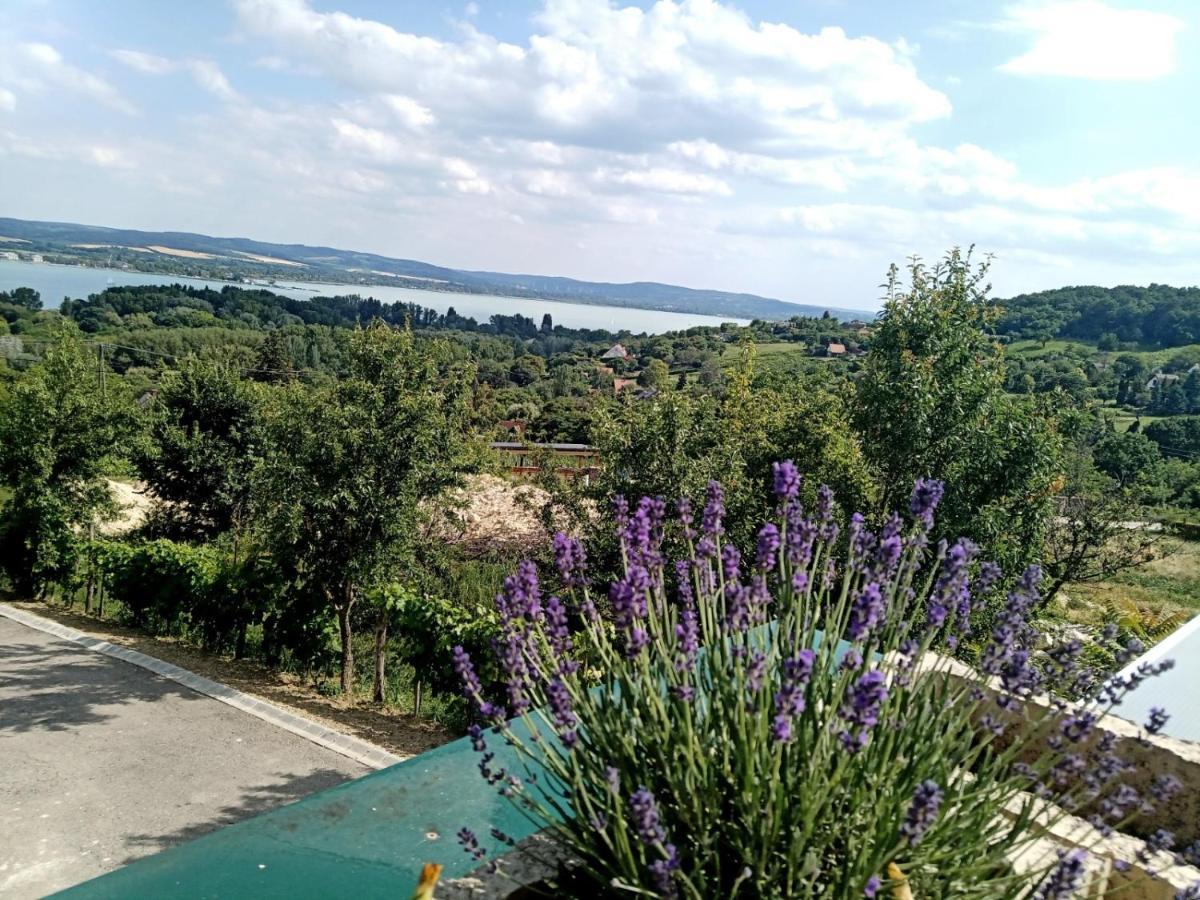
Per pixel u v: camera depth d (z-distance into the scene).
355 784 2.88
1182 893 1.99
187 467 20.06
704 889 1.78
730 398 14.54
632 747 2.10
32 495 18.95
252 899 2.17
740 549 9.98
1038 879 2.18
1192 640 5.45
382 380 11.91
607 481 10.47
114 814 8.59
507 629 2.39
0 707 11.40
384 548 12.00
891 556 2.29
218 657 14.98
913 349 12.15
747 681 2.00
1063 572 14.18
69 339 20.08
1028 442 11.63
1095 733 2.87
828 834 1.79
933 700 2.37
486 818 2.66
